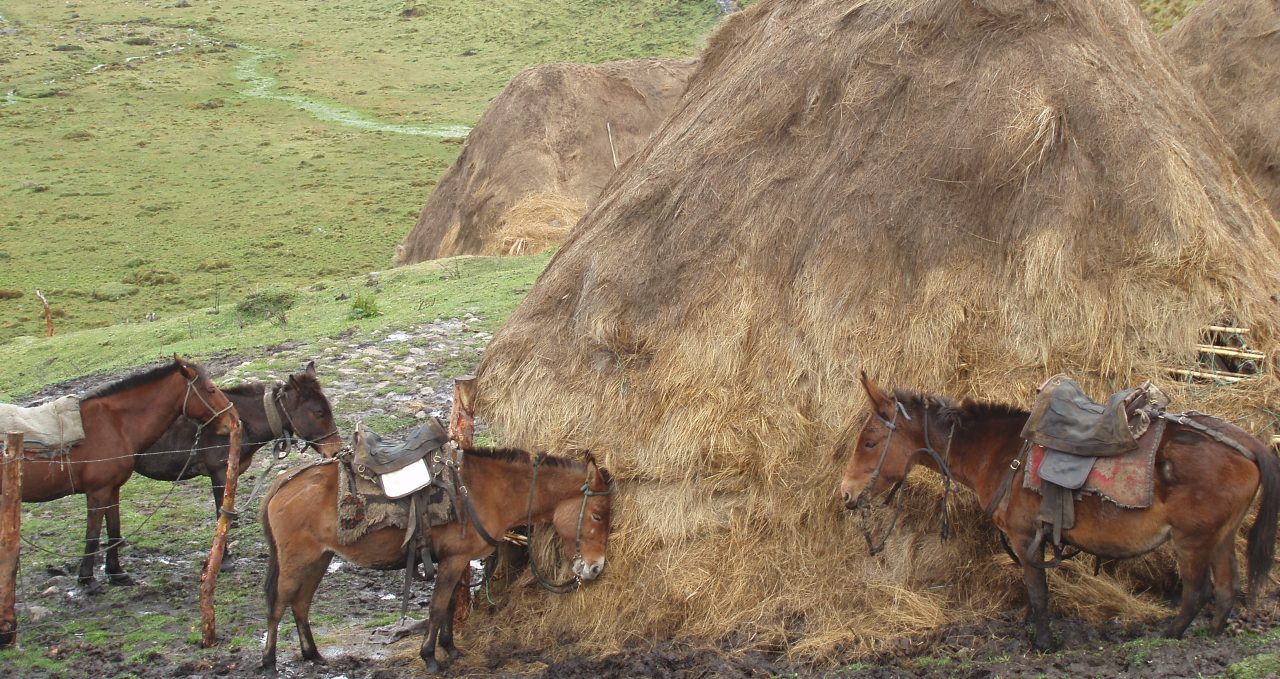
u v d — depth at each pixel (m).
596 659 7.86
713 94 10.73
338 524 7.73
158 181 50.72
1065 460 6.78
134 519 11.87
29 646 8.63
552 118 30.89
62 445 9.20
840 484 8.11
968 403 7.45
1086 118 8.75
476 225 29.89
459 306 20.20
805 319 8.62
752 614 7.89
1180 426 6.66
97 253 39.03
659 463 8.47
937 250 8.55
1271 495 6.42
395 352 17.33
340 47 83.56
